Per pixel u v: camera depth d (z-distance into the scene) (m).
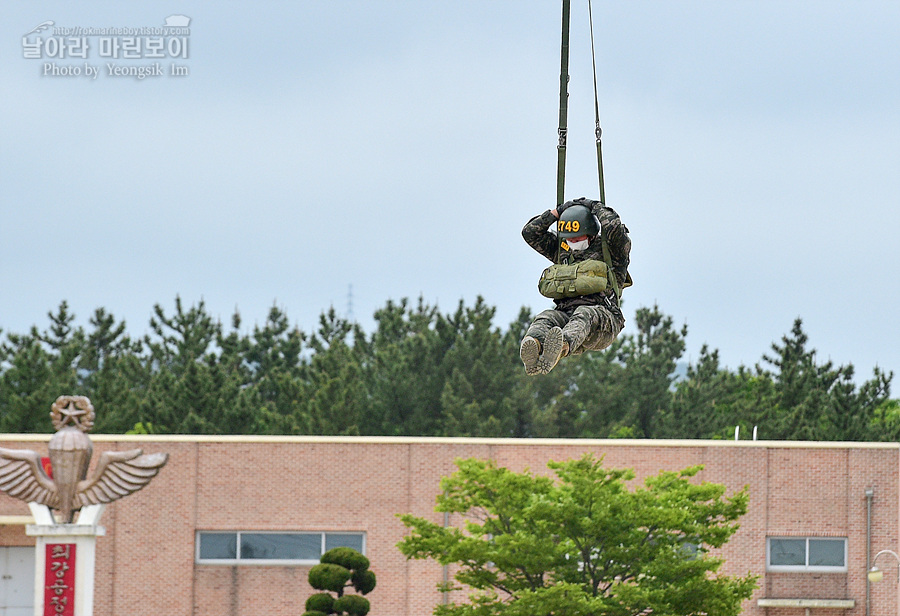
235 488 108.88
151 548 108.25
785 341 175.50
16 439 106.69
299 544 108.81
